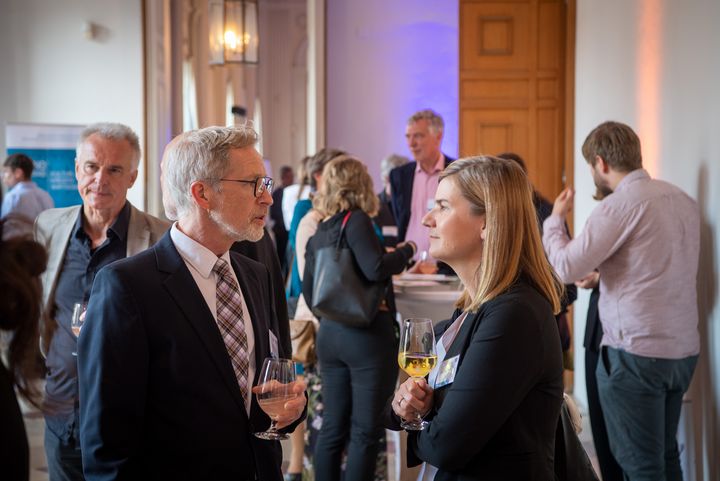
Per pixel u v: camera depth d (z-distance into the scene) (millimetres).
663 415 3285
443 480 1858
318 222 3971
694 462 3664
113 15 6809
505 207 1905
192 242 2010
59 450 2602
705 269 3586
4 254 1330
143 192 6832
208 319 1937
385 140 7367
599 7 5680
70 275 2736
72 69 6820
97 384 1822
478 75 7082
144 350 1861
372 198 3736
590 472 1972
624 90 5039
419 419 1961
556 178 7023
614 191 3387
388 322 3715
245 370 2016
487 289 1878
